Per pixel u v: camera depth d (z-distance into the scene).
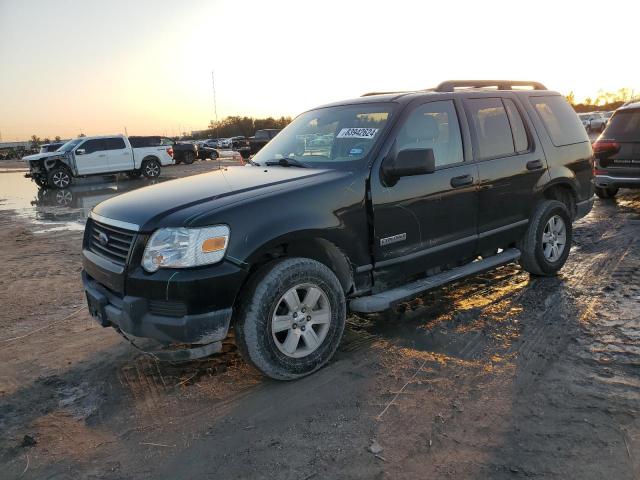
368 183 3.92
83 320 5.08
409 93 4.61
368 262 3.96
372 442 2.88
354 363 3.83
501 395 3.28
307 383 3.59
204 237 3.22
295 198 3.59
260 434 3.03
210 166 29.12
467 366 3.69
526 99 5.43
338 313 3.76
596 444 2.73
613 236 7.19
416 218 4.21
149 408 3.41
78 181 23.45
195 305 3.19
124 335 3.68
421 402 3.25
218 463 2.79
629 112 9.18
